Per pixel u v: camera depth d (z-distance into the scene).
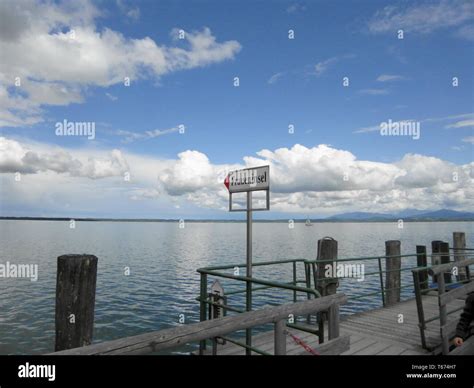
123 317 13.60
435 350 5.34
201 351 4.98
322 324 4.22
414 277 5.53
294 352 5.04
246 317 2.82
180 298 17.25
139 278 23.64
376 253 38.44
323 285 7.27
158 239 77.88
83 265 4.02
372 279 21.31
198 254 41.25
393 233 106.56
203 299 5.03
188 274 25.22
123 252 44.22
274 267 26.83
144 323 12.77
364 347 5.40
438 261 11.63
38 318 13.71
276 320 3.08
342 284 19.70
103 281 22.44
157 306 15.54
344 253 38.59
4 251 42.69
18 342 11.00
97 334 11.39
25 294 18.36
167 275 24.92
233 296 16.34
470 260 6.21
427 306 8.33
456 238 13.36
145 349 2.19
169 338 2.32
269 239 75.81
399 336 5.95
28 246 51.06
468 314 4.12
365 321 6.91
